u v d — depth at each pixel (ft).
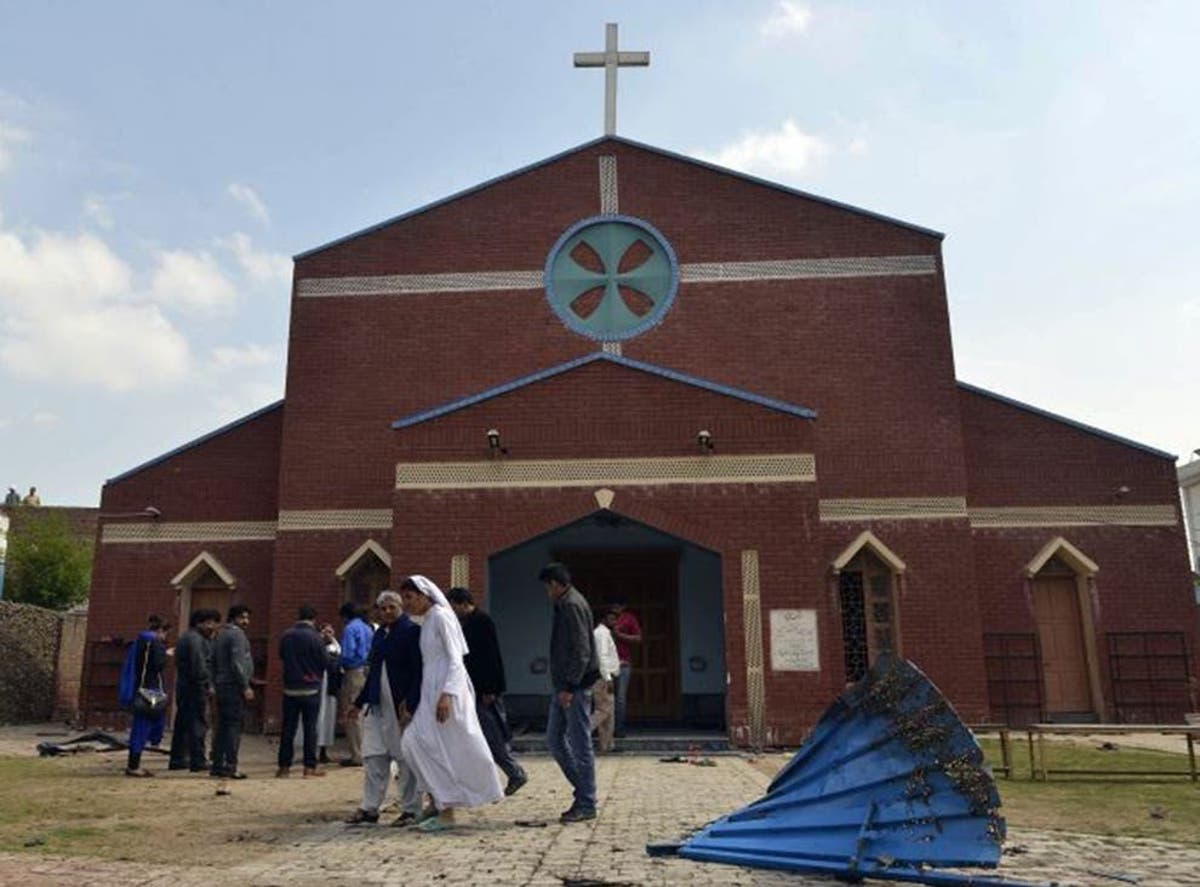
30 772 40.70
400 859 22.22
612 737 48.11
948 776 20.81
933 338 63.57
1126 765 42.11
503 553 52.37
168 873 20.83
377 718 28.35
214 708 44.42
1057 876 20.48
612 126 70.13
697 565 63.21
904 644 59.11
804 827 21.75
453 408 53.31
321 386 65.16
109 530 66.80
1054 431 63.98
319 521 62.95
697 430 52.34
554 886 19.52
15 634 71.56
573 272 66.39
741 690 49.19
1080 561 61.52
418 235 67.36
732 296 65.26
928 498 61.26
